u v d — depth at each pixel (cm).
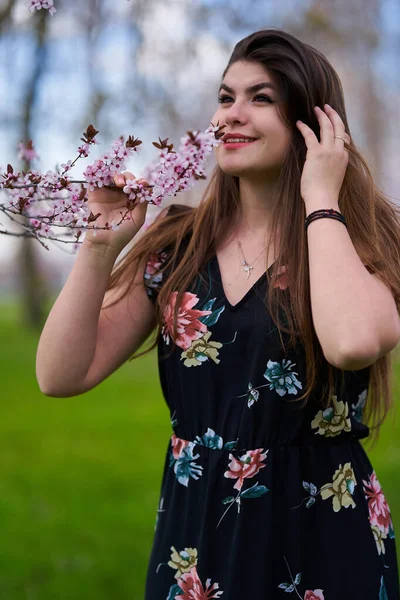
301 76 157
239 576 149
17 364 1049
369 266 150
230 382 156
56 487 437
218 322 157
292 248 156
